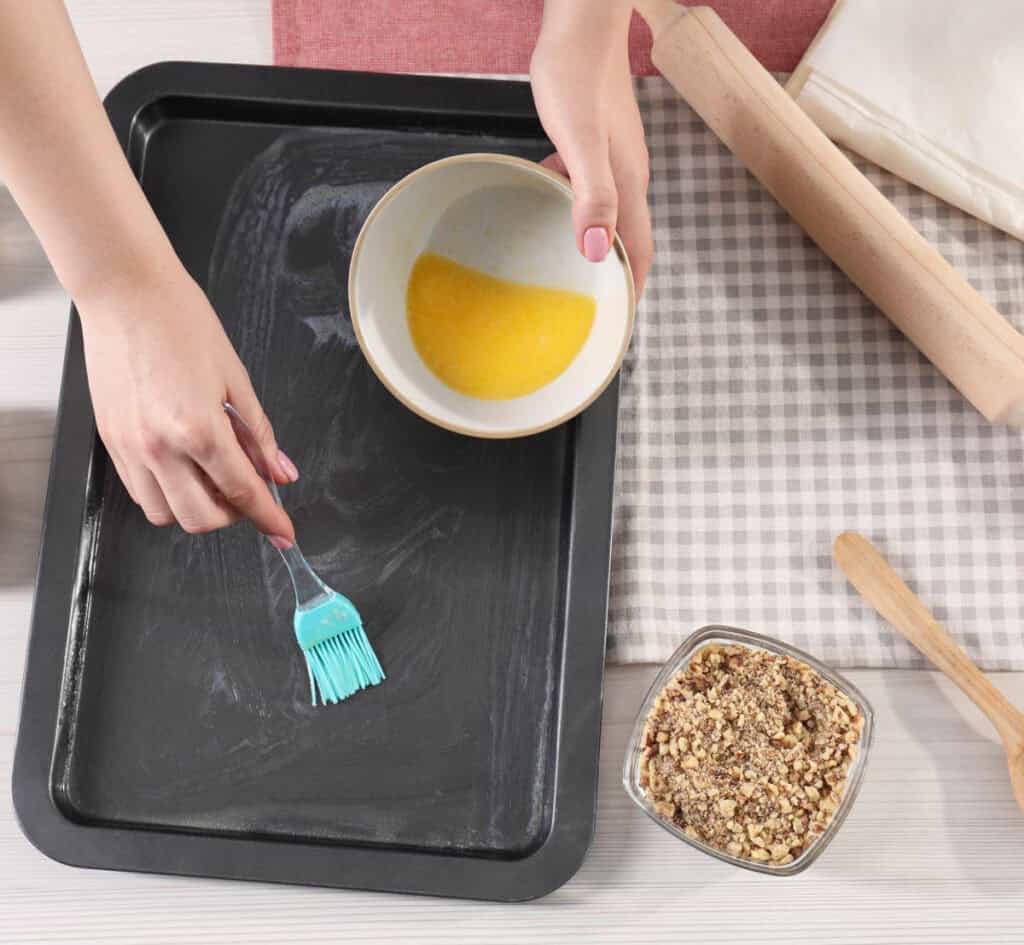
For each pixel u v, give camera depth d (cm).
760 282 93
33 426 90
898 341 93
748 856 80
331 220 89
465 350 82
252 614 84
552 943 85
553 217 80
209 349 73
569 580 83
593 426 85
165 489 74
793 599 89
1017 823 86
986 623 89
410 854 80
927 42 91
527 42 96
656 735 82
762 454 91
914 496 91
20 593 88
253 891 85
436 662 84
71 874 85
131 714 83
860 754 81
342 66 95
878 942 85
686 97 93
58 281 91
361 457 87
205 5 95
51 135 64
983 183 91
